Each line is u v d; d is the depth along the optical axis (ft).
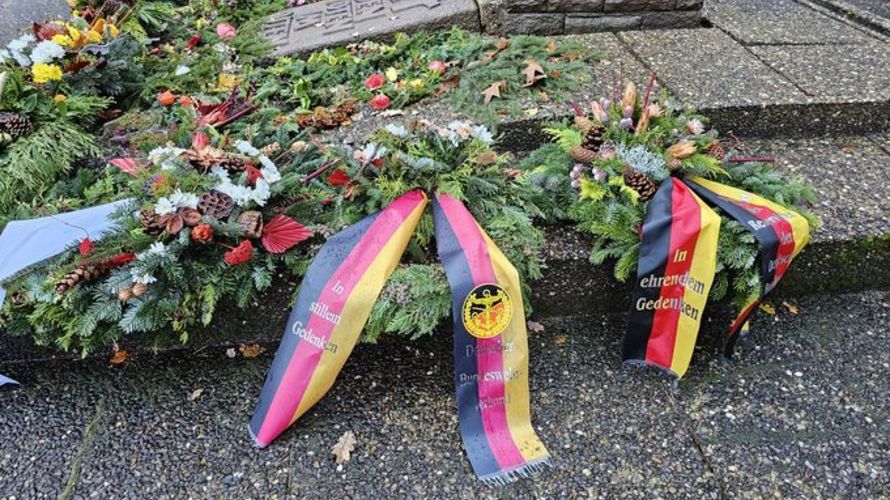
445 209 6.95
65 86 9.50
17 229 7.10
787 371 7.16
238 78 10.96
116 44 10.28
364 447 6.40
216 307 7.25
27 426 6.69
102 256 6.62
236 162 7.34
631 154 7.32
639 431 6.55
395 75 10.57
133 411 6.83
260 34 12.55
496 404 6.43
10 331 6.88
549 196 7.68
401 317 6.66
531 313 7.73
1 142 8.35
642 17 12.53
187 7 13.55
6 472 6.24
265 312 7.34
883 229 7.72
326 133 9.37
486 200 7.30
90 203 7.95
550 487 6.02
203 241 6.63
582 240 7.56
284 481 6.10
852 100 9.52
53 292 6.58
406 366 7.27
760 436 6.48
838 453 6.31
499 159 7.66
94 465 6.28
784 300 8.05
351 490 6.02
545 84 9.90
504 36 12.27
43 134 8.61
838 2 13.76
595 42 11.48
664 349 6.95
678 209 6.86
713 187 7.32
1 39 12.12
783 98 9.55
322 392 6.48
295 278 7.18
